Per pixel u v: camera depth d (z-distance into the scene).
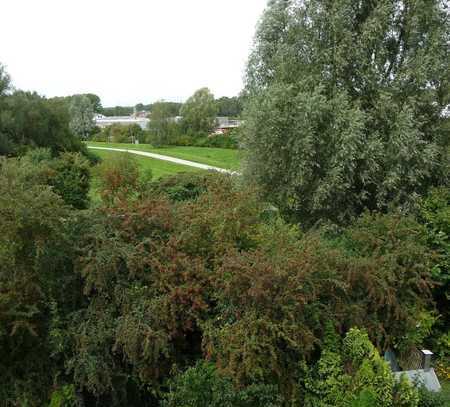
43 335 6.66
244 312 6.06
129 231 7.41
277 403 5.59
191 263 6.79
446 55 11.66
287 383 5.89
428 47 11.48
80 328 6.43
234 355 5.50
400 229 7.93
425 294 7.69
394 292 7.04
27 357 6.60
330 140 11.44
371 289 6.82
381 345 7.14
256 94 12.95
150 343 6.12
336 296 6.60
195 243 7.21
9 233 6.17
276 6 12.94
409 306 7.40
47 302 6.75
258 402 5.57
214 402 5.50
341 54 11.57
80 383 6.25
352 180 11.42
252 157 12.53
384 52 11.62
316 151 11.59
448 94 11.45
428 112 11.98
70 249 6.96
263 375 5.79
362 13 12.11
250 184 11.90
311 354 6.40
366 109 11.84
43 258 6.61
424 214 9.21
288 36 12.47
